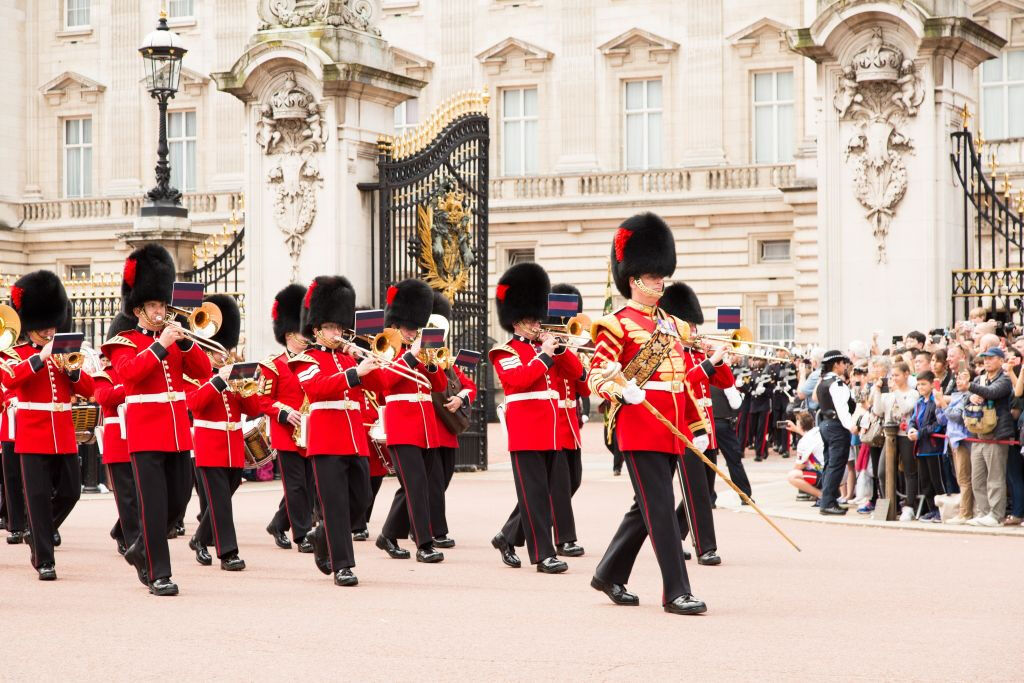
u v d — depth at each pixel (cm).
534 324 1717
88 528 2164
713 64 5778
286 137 2764
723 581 1561
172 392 1552
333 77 2689
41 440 1659
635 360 1357
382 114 2825
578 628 1270
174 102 6550
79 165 6744
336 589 1536
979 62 2648
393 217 2781
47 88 6712
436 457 1870
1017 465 2023
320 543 1623
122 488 1725
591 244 5809
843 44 2561
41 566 1636
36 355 1647
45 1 6781
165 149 3125
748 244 5616
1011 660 1127
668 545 1341
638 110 5934
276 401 1902
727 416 2308
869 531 2047
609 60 5941
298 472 1895
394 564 1747
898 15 2491
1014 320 3138
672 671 1087
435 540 1880
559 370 1728
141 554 1536
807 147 5288
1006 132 5178
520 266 1730
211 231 6291
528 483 1673
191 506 2475
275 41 2736
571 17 5991
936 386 2148
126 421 1534
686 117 5822
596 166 5950
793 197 5256
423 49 6219
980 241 2550
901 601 1419
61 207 6562
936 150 2514
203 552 1778
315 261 2734
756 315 5647
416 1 6234
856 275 2567
